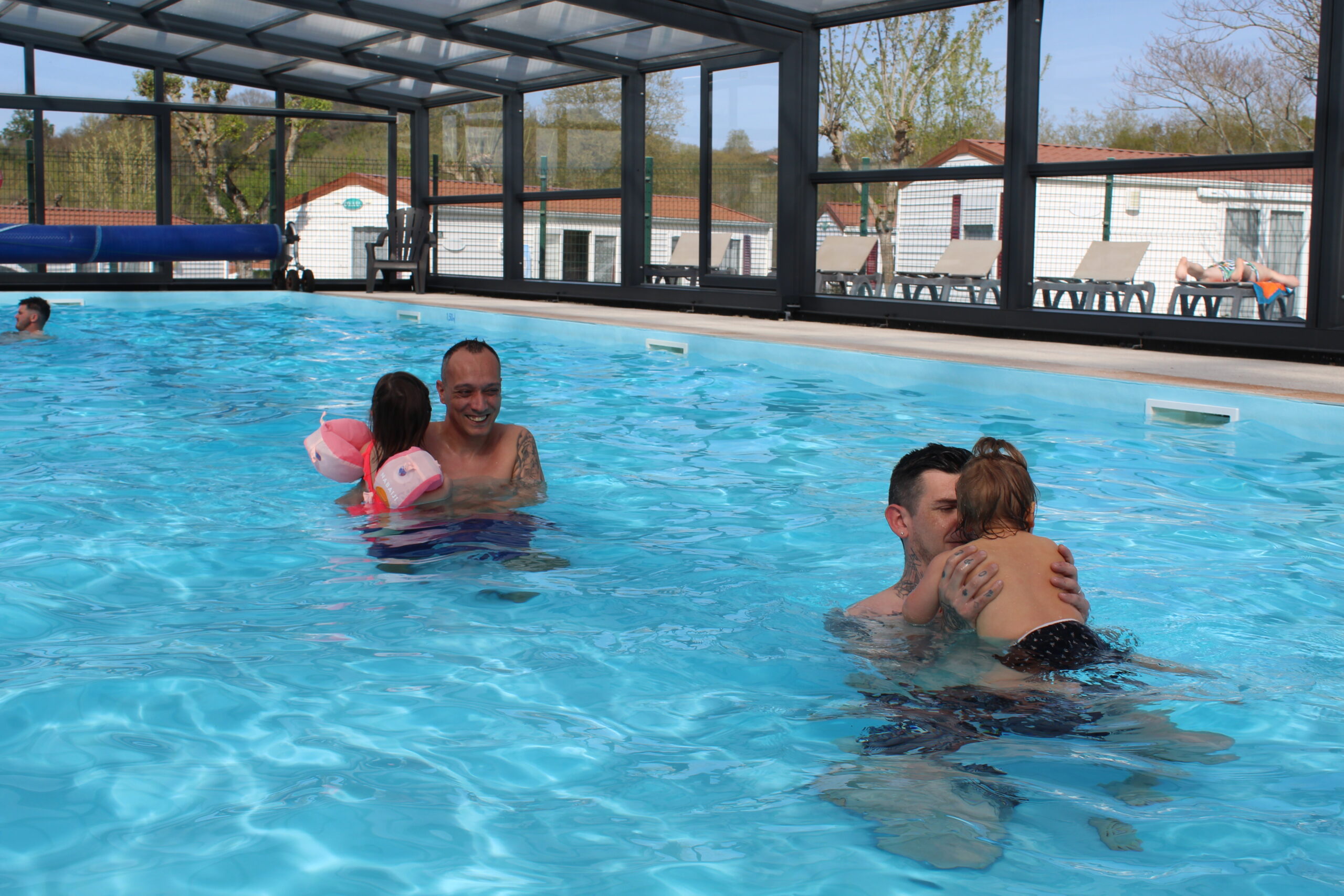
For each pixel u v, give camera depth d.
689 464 4.70
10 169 14.62
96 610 2.70
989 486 2.45
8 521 3.54
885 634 2.51
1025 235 9.75
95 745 1.95
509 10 11.46
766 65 12.06
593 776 1.88
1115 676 2.27
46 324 11.10
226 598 2.81
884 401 6.51
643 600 2.84
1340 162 7.57
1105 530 3.65
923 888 1.52
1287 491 4.24
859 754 1.95
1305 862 1.59
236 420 5.59
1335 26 7.49
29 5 13.13
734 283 12.59
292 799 1.77
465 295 15.74
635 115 13.40
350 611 2.72
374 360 8.53
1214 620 2.73
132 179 15.22
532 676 2.32
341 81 15.65
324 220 16.48
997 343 8.77
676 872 1.57
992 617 2.33
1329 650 2.52
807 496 4.12
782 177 11.62
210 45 14.23
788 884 1.53
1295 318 8.96
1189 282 9.76
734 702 2.19
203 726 2.04
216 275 15.75
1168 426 5.67
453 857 1.61
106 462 4.50
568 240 14.80
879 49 12.28
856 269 12.39
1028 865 1.58
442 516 3.62
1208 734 2.03
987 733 2.02
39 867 1.56
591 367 8.01
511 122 15.11
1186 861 1.60
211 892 1.51
